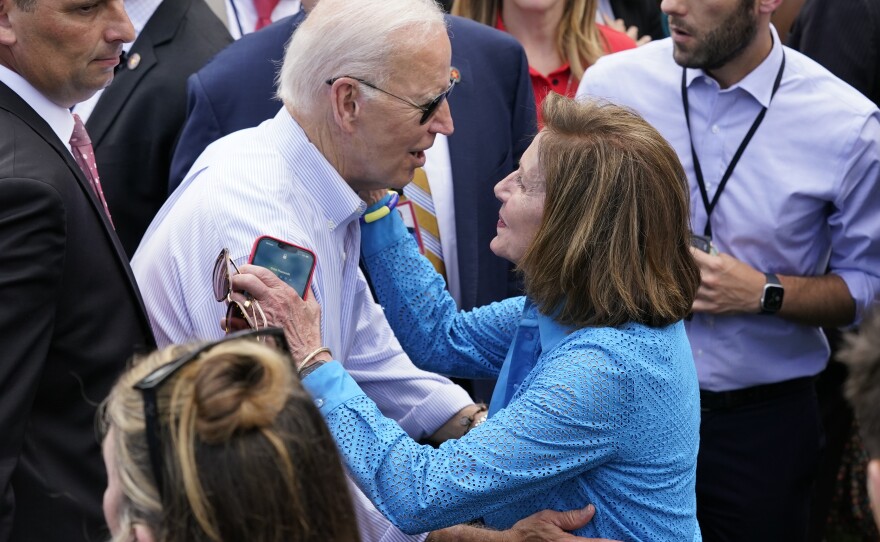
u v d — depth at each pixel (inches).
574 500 80.1
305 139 88.7
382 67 84.4
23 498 76.6
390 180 89.7
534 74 153.6
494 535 81.8
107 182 135.7
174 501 46.7
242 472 46.7
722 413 130.1
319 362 80.4
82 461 79.8
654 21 192.5
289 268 82.3
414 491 76.2
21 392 73.4
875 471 53.0
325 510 49.2
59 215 76.0
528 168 81.2
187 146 125.1
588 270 77.1
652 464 78.2
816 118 124.0
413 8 86.0
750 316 127.3
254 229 85.6
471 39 131.9
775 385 130.1
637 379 75.6
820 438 135.9
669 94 130.3
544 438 74.9
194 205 88.4
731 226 126.8
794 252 127.0
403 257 99.6
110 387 81.6
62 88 83.4
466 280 125.7
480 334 98.6
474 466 75.2
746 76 125.0
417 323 99.6
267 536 47.0
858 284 125.7
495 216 128.6
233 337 51.9
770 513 131.4
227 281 79.6
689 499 82.6
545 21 153.2
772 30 126.0
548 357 79.0
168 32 141.9
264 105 124.2
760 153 125.6
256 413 47.4
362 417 78.7
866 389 54.4
